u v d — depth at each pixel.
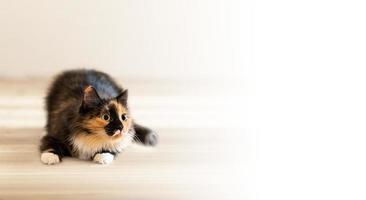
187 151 2.11
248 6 2.67
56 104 2.11
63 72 2.27
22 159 2.01
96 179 1.94
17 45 2.58
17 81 2.59
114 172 1.98
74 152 2.03
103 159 2.01
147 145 2.13
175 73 2.70
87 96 1.99
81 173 1.96
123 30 2.62
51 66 2.62
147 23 2.62
